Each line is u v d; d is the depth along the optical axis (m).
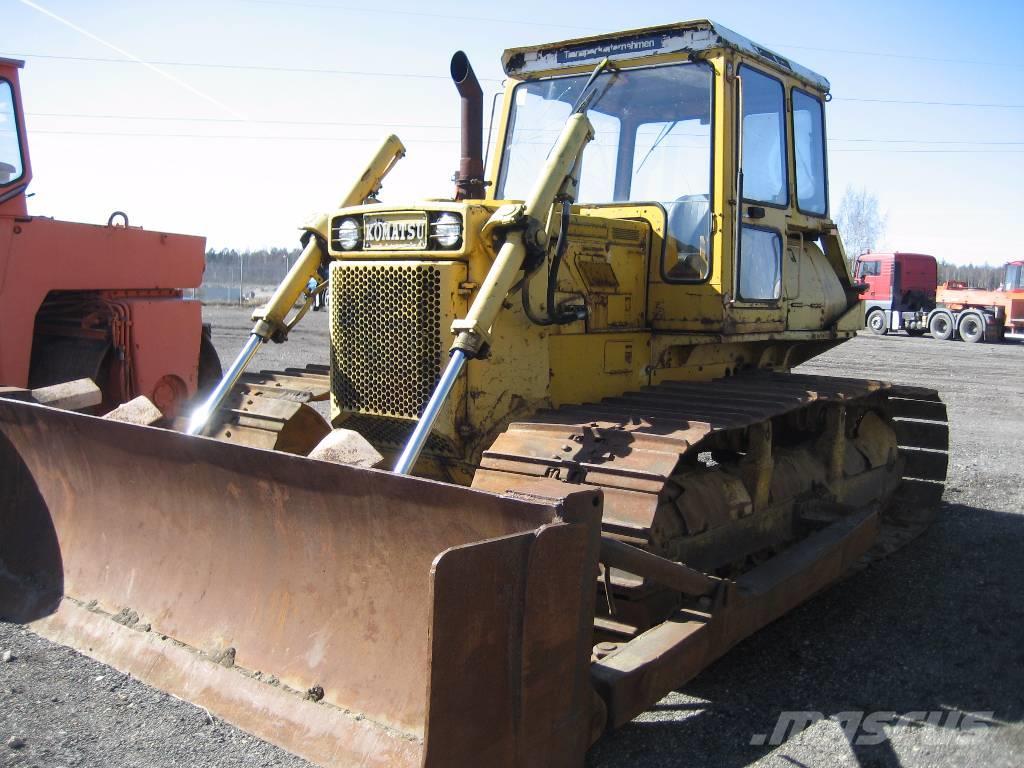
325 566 3.16
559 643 2.70
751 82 5.05
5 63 6.80
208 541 3.51
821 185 6.08
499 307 3.67
